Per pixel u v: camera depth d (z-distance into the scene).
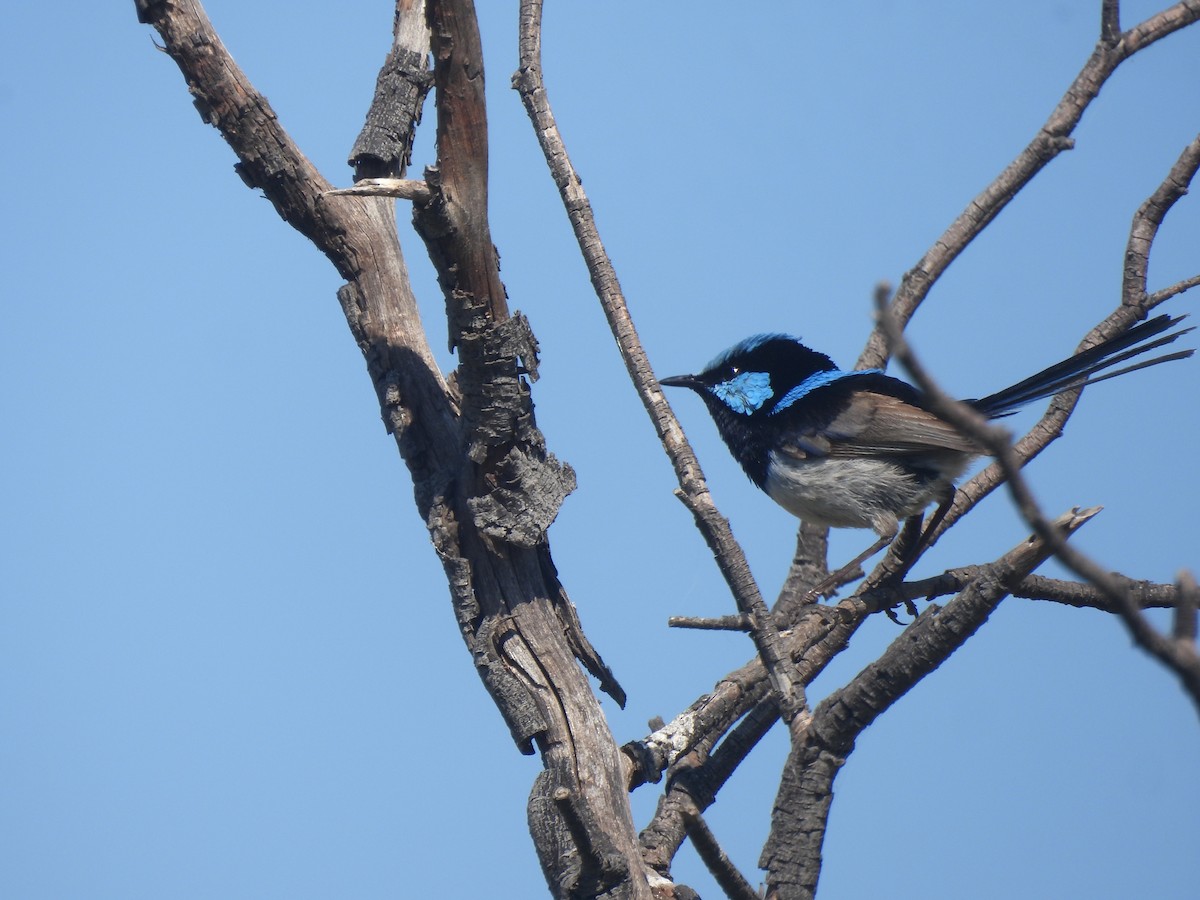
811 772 7.84
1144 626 4.47
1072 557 4.54
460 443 10.60
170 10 10.63
